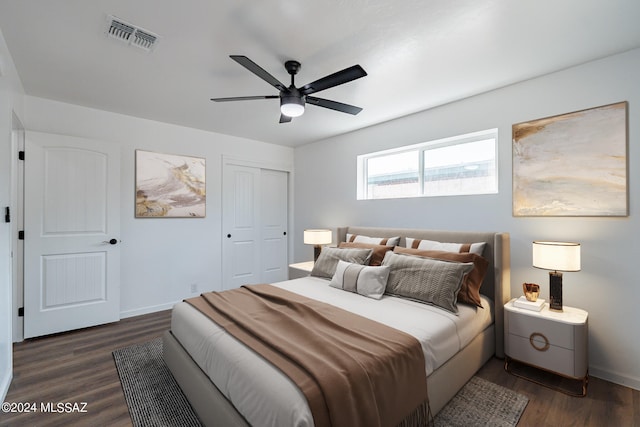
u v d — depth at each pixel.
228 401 1.46
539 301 2.35
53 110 3.01
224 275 4.29
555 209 2.40
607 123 2.17
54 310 2.94
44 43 2.02
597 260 2.23
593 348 2.24
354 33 1.91
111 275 3.26
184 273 3.90
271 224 4.90
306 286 2.79
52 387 2.07
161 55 2.17
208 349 1.68
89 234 3.14
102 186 3.21
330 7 1.67
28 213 2.83
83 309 3.10
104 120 3.30
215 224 4.19
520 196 2.58
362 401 1.24
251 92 2.82
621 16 1.72
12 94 2.23
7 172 2.03
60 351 2.60
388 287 2.51
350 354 1.42
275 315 1.96
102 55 2.17
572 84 2.32
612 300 2.17
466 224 2.94
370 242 3.28
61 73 2.44
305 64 2.29
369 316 1.99
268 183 4.87
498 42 2.00
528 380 2.17
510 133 2.64
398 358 1.47
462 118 2.95
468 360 2.09
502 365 2.38
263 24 1.82
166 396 1.97
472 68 2.35
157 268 3.69
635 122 2.08
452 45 2.04
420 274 2.38
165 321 3.33
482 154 2.95
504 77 2.50
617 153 2.14
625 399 1.95
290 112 2.25
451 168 3.17
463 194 2.98
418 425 1.51
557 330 2.07
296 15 1.74
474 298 2.30
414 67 2.34
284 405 1.15
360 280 2.53
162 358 2.48
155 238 3.67
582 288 2.29
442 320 1.95
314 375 1.23
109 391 2.03
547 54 2.15
